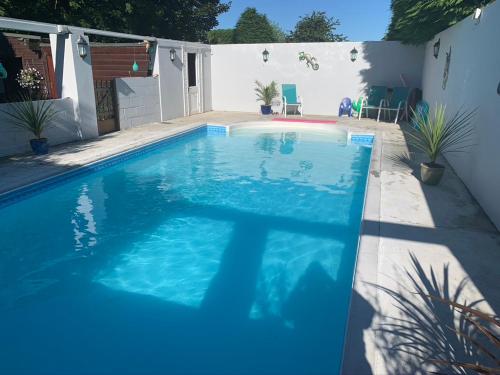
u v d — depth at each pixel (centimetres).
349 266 418
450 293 301
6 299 359
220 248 456
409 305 286
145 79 1118
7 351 296
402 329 260
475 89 572
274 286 380
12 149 741
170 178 721
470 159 558
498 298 295
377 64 1316
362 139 1033
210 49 1481
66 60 842
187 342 305
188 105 1364
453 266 341
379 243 383
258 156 884
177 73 1273
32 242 468
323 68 1378
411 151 803
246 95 1498
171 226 516
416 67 1274
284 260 429
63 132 848
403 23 1048
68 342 305
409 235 401
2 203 549
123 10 1833
